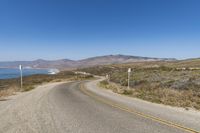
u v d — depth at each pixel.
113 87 30.89
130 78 42.72
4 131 7.49
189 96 16.88
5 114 10.48
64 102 15.26
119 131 7.57
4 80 63.31
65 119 9.48
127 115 10.52
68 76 88.62
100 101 16.12
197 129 7.89
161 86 26.20
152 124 8.62
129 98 18.62
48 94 21.14
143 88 26.86
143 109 12.43
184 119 9.63
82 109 12.27
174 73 41.41
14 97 18.52
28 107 12.67
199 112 11.55
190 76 31.70
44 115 10.32
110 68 141.12
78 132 7.40
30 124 8.48
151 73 48.19
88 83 45.66
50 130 7.62
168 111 11.80
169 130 7.72
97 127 8.10
